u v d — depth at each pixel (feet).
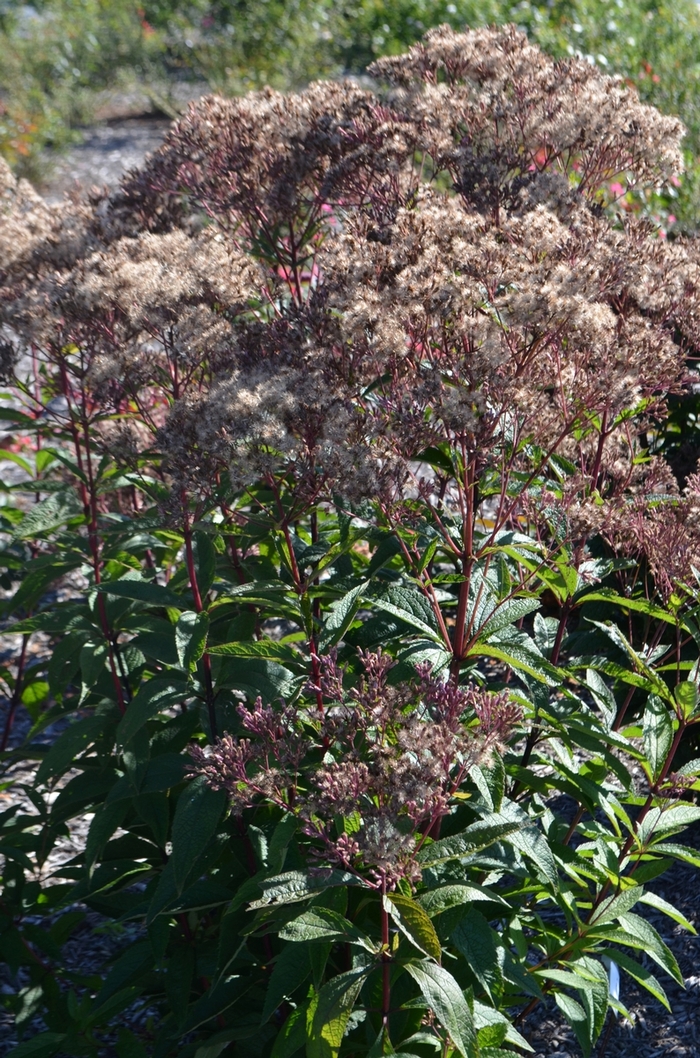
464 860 10.26
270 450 10.85
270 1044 11.33
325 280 12.35
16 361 14.14
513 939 11.16
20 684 19.48
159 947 11.19
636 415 14.61
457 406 10.49
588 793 11.11
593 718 11.45
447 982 8.77
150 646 11.58
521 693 11.76
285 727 10.00
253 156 15.64
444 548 12.31
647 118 14.67
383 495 10.74
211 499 11.63
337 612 10.77
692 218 30.37
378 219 13.87
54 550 18.52
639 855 11.40
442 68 16.98
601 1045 12.82
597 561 12.94
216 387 11.37
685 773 11.10
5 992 14.64
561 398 11.94
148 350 13.33
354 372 11.53
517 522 16.33
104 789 12.96
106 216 16.40
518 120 14.67
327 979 10.80
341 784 9.14
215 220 16.40
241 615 12.30
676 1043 12.70
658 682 11.26
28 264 15.14
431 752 9.08
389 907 8.81
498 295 12.26
